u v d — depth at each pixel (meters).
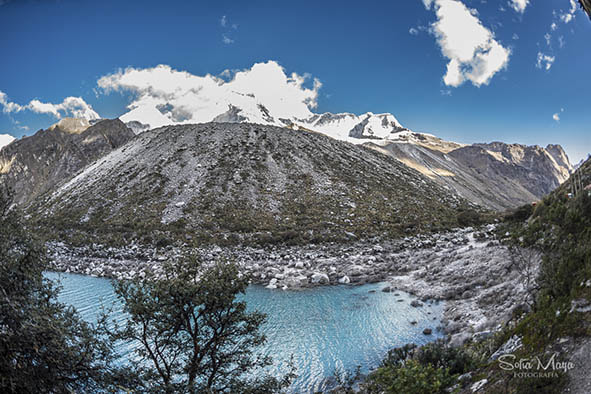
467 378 10.12
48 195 92.62
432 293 31.55
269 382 14.89
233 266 14.69
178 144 97.81
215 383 14.21
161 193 73.69
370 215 70.88
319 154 101.25
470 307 26.08
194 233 59.34
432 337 23.00
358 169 97.69
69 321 12.90
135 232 59.38
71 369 11.23
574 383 6.97
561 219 20.45
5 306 10.02
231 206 69.56
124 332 13.83
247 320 14.46
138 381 12.88
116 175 84.62
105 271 42.59
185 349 14.23
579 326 8.08
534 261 22.77
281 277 39.44
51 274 41.81
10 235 11.98
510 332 12.34
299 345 22.77
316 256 50.12
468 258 37.38
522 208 51.12
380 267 43.22
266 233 60.22
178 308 13.66
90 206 71.94
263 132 110.50
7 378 9.34
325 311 29.06
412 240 59.84
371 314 28.11
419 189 97.56
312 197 76.25
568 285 9.90
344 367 19.89
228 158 89.25
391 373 11.86
